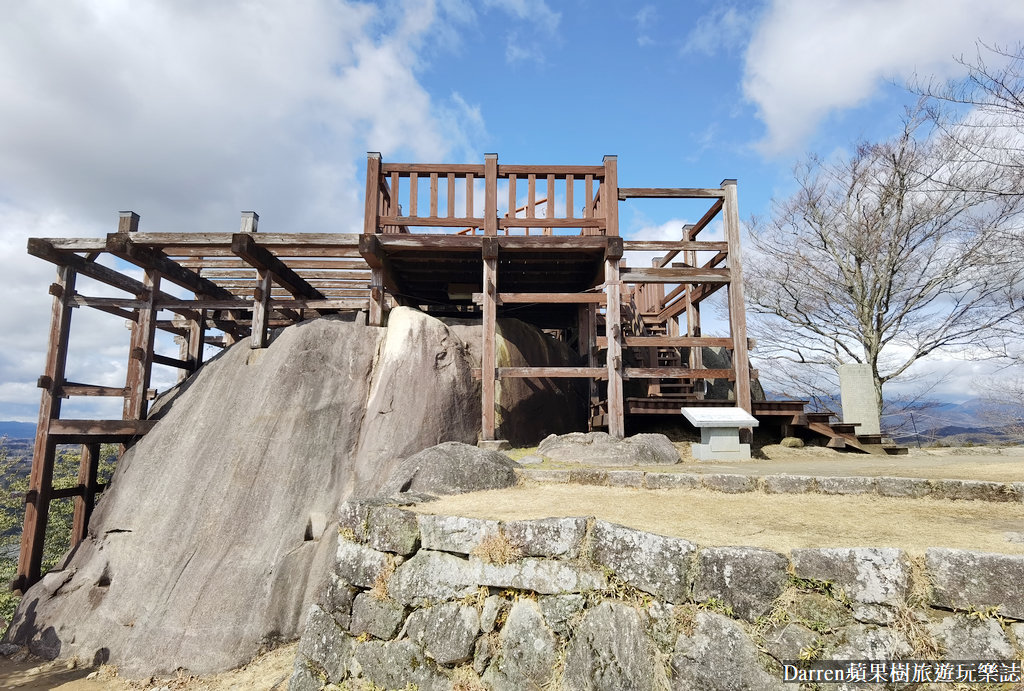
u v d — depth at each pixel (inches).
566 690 134.8
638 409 396.2
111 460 646.5
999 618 104.4
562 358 533.0
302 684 184.1
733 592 118.6
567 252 434.0
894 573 111.6
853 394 423.8
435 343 416.8
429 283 547.2
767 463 319.6
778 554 118.5
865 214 605.3
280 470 354.9
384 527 189.6
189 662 282.2
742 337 403.5
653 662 124.3
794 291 688.4
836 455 371.2
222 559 318.0
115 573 334.0
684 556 127.8
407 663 166.4
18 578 386.6
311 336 420.8
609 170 418.0
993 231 515.5
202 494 349.1
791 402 400.8
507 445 386.9
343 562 196.5
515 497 219.9
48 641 316.5
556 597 146.6
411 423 377.7
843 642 108.5
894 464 290.7
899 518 165.0
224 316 575.2
